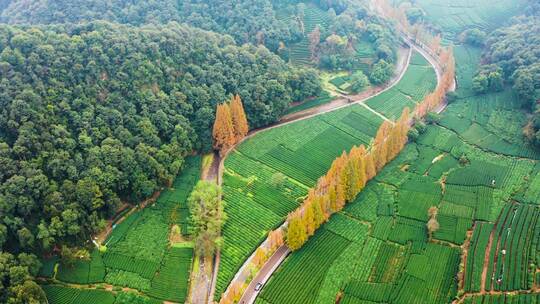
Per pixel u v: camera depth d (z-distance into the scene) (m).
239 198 133.12
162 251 116.19
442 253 114.12
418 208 128.38
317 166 146.75
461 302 100.94
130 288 107.50
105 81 138.75
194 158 147.25
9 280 98.06
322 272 110.31
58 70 131.62
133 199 127.25
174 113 143.25
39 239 108.25
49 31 143.25
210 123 148.62
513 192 132.12
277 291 105.69
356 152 131.25
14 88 122.06
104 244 116.88
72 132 125.00
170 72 150.75
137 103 140.62
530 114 164.25
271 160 148.38
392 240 118.81
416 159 148.88
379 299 103.19
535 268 106.25
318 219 118.75
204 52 161.75
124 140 129.12
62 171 116.06
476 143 155.38
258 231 122.62
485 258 110.69
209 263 114.31
